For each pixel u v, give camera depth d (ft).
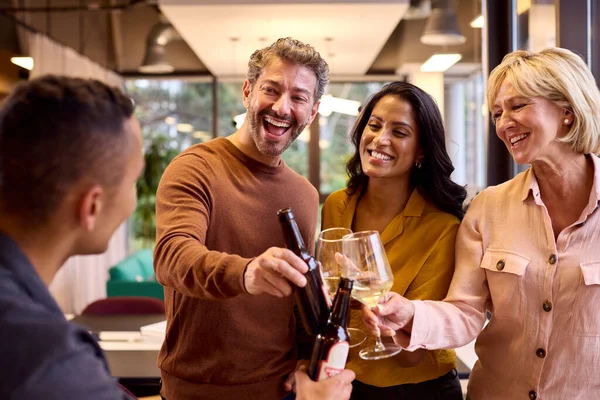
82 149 2.91
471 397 5.40
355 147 6.08
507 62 4.97
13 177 2.89
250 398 5.33
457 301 5.24
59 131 2.87
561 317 4.83
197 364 5.26
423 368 5.51
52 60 19.89
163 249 4.48
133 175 3.22
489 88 5.10
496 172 10.78
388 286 4.37
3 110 2.93
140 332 10.49
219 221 5.25
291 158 27.45
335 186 27.45
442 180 5.82
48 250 3.04
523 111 4.78
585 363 4.75
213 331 5.23
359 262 4.27
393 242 5.76
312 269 3.94
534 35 8.90
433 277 5.56
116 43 22.26
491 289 5.19
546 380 4.87
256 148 5.59
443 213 5.80
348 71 26.32
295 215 5.74
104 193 3.06
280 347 5.49
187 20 17.92
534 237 5.03
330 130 27.32
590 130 4.72
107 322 11.30
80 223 3.03
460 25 19.58
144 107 27.09
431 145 5.71
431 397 5.54
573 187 4.97
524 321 4.97
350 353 5.50
